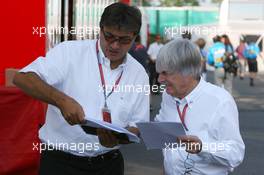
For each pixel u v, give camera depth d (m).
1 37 10.58
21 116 7.92
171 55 4.57
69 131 4.91
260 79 39.38
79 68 4.87
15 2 10.56
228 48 24.44
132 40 4.77
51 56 4.87
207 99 4.65
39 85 4.59
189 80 4.64
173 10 43.72
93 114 4.89
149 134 4.44
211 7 44.41
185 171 4.77
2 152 7.91
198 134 4.65
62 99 4.50
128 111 4.97
